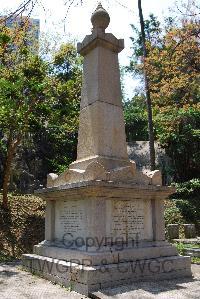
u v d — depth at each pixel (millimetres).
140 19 17359
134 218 7289
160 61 16109
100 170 6824
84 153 7848
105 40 8102
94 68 8039
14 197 15859
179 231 15125
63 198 7574
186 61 15695
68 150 22562
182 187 19625
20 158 20891
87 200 6773
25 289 6168
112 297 5391
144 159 23109
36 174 21234
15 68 13562
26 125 13312
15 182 19531
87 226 6648
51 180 8195
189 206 18016
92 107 7848
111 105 7934
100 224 6629
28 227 13297
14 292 5945
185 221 17094
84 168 7500
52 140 22062
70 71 16703
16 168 19844
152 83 17031
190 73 15945
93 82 7988
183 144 21141
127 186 6875
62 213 7688
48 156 21906
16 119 12680
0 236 12133
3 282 6742
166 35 15523
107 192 6672
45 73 14328
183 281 6633
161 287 6070
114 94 8070
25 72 13180
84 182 6426
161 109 17906
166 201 18609
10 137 13719
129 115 28625
